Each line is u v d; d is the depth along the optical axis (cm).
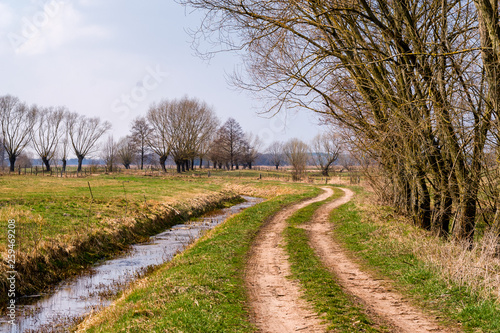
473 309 802
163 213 2992
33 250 1511
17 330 1039
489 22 1156
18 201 2516
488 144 1277
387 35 1553
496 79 1201
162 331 764
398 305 891
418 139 1623
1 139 8500
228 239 1872
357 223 2058
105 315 1005
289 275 1220
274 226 2288
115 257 1905
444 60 1383
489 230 1327
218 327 782
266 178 8156
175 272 1323
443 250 1200
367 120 1859
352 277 1158
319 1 1452
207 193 4603
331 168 9250
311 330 755
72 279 1530
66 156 10044
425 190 1881
